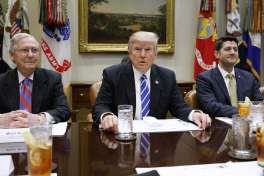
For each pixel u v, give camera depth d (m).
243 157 1.12
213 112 2.22
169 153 1.19
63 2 3.62
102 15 4.06
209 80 2.45
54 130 1.56
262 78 4.41
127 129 1.47
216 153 1.19
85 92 3.80
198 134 1.49
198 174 0.96
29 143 0.88
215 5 4.08
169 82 2.05
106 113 1.69
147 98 2.00
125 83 1.99
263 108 1.70
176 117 1.99
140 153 1.19
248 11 4.06
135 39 1.96
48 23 3.58
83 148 1.25
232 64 2.50
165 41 4.23
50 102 2.12
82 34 4.00
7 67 3.48
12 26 3.49
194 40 4.32
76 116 3.80
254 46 4.07
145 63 1.96
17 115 1.58
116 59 4.14
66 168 1.02
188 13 4.29
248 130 1.16
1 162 1.04
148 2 4.16
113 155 1.16
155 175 0.88
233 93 2.48
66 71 3.71
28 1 3.88
